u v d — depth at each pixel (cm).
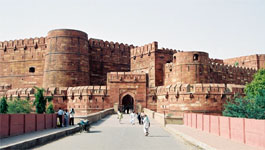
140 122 2872
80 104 4659
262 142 1239
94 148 1317
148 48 5553
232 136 1558
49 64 5191
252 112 2922
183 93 4253
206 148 1327
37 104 3772
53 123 2183
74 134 2008
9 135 1522
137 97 4719
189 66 4747
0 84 5994
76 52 5216
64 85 5072
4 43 6075
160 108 4616
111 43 6203
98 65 5959
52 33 5244
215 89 4238
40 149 1288
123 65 6312
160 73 5397
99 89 4656
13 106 4253
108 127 2530
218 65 5469
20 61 5925
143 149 1304
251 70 6456
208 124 1997
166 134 2030
